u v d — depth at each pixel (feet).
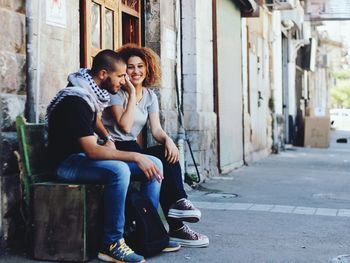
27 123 15.24
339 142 82.53
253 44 48.34
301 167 42.39
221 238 17.61
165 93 28.35
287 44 71.41
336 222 20.59
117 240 14.21
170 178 15.88
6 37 15.24
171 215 15.80
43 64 16.93
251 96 47.21
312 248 16.52
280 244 16.96
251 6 42.42
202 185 30.71
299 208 23.65
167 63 28.73
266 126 54.49
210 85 34.88
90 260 14.39
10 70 15.38
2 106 14.99
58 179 14.80
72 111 14.01
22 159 14.69
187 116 31.60
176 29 30.12
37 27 16.47
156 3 27.66
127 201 14.79
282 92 68.69
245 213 22.27
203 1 33.06
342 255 15.72
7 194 15.16
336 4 79.92
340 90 212.43
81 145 14.02
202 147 32.30
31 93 16.16
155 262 14.61
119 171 14.03
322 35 117.60
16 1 15.69
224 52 38.19
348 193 28.60
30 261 14.33
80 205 14.07
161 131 16.61
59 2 17.80
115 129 16.03
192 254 15.51
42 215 14.30
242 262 14.84
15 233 15.56
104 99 14.74
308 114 73.36
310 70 89.81
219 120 36.32
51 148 14.76
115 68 14.62
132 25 26.96
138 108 16.39
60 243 14.20
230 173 37.19
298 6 71.20
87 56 20.75
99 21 22.17
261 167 41.86
